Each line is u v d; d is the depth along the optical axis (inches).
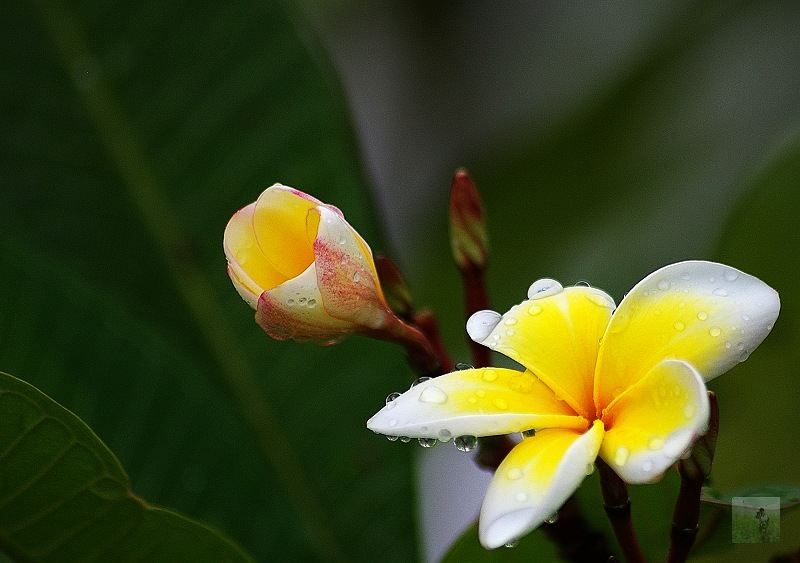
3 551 24.0
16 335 27.6
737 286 22.1
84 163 28.9
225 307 28.3
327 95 28.6
